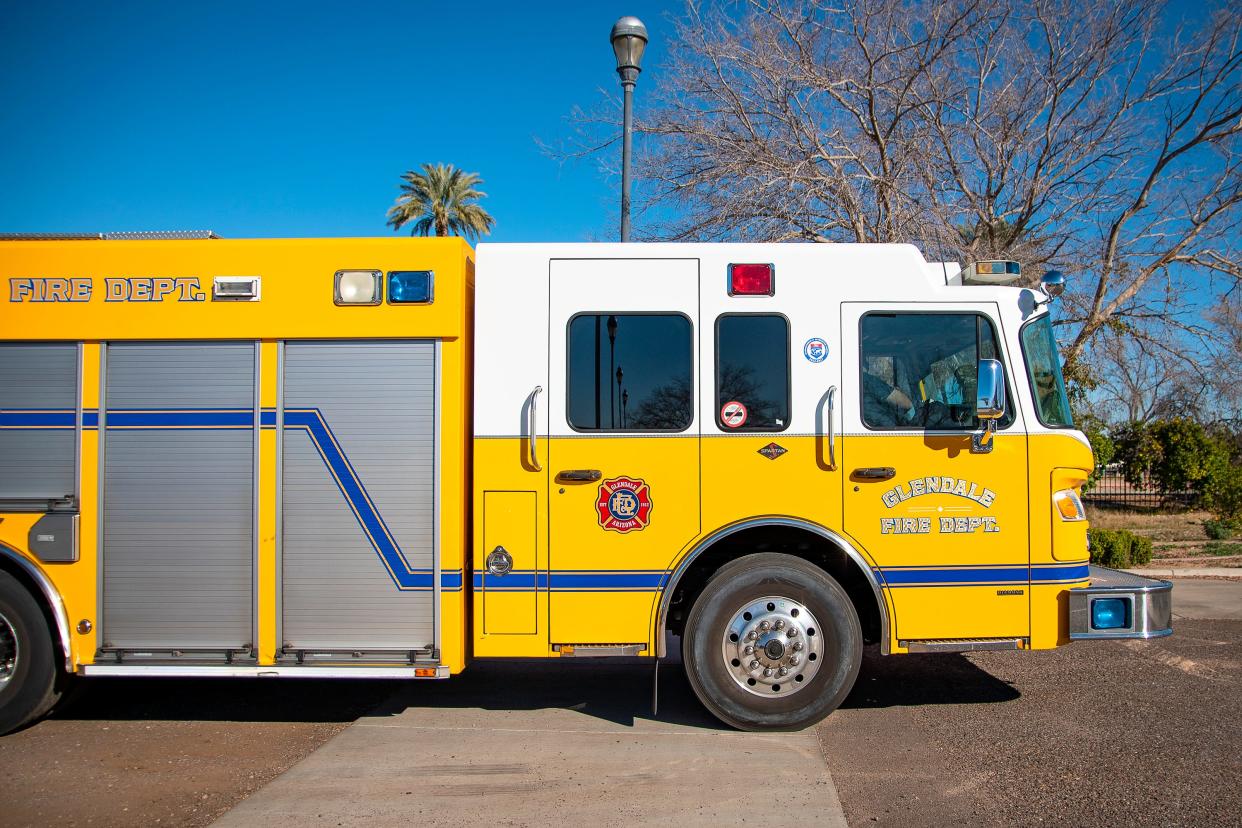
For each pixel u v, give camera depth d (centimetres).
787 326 516
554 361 511
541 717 544
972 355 521
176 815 400
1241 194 1285
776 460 508
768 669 500
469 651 512
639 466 506
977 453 509
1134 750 477
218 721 541
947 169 1289
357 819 395
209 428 507
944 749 480
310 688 615
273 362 507
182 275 511
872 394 513
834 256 521
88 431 508
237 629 502
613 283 516
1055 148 1305
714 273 517
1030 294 525
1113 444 1722
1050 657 687
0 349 514
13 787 435
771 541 536
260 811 404
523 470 505
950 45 1223
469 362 523
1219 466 1697
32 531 506
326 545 501
